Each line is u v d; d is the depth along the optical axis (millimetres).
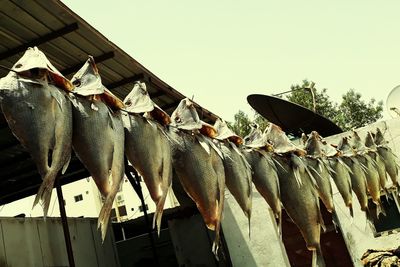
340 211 9875
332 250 9906
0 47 5324
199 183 3141
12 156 8883
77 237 11562
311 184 4215
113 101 2713
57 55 5789
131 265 16703
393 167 6875
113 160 2547
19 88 2227
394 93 10477
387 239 9422
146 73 6664
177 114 3287
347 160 5645
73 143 2488
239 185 3537
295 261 9836
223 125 3762
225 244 10367
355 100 30375
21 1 4562
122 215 37344
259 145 3902
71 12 5000
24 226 9531
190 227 11125
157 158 2873
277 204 3879
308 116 9188
